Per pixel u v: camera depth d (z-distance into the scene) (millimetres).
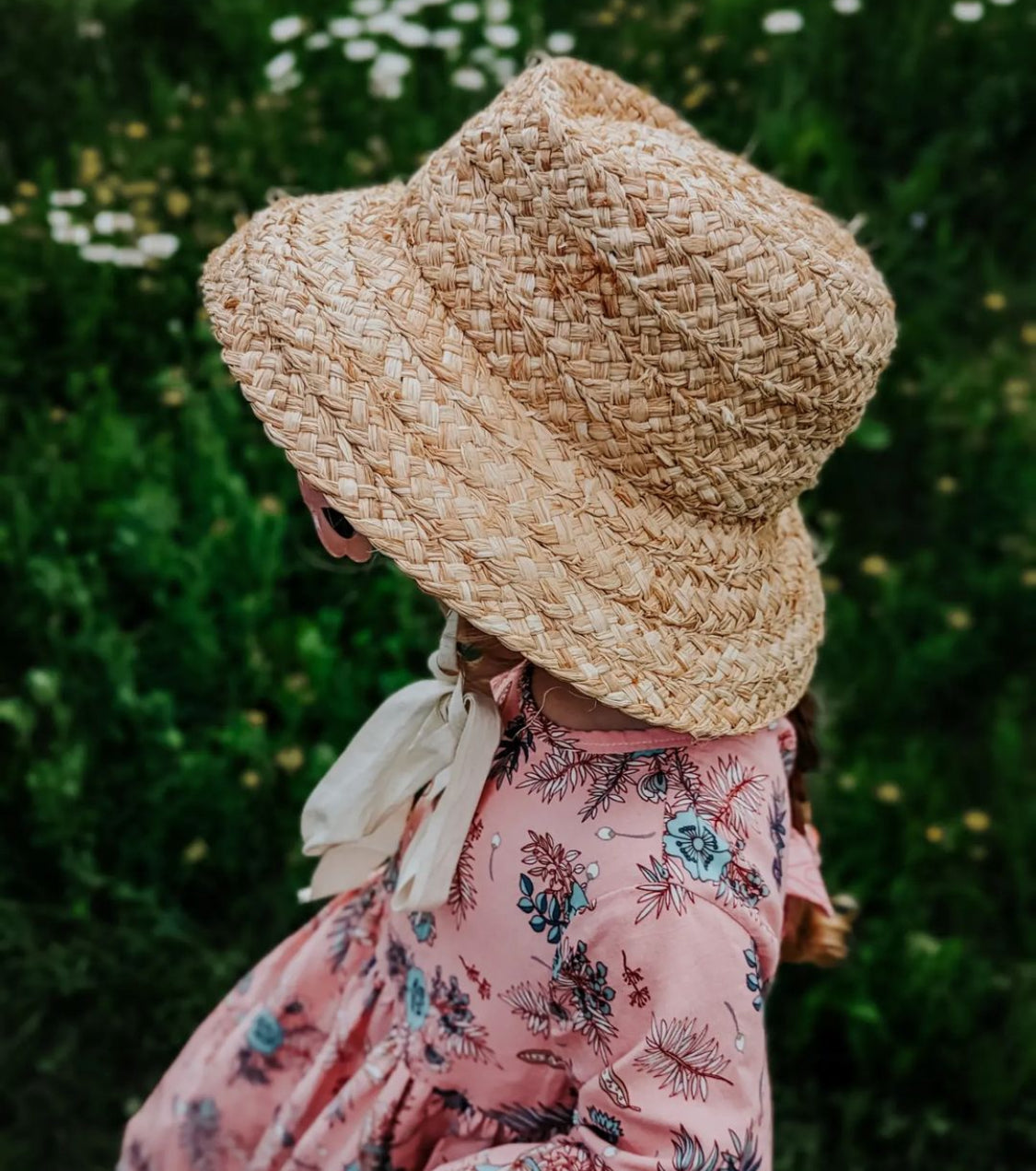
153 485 2768
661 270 1031
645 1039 1077
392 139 3602
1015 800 2729
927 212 3645
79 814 2516
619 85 1331
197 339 3117
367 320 1133
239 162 3467
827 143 3598
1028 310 3537
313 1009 1581
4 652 2805
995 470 3172
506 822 1193
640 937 1075
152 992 2473
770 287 1042
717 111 3783
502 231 1106
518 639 1065
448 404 1105
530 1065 1248
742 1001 1078
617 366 1073
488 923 1207
